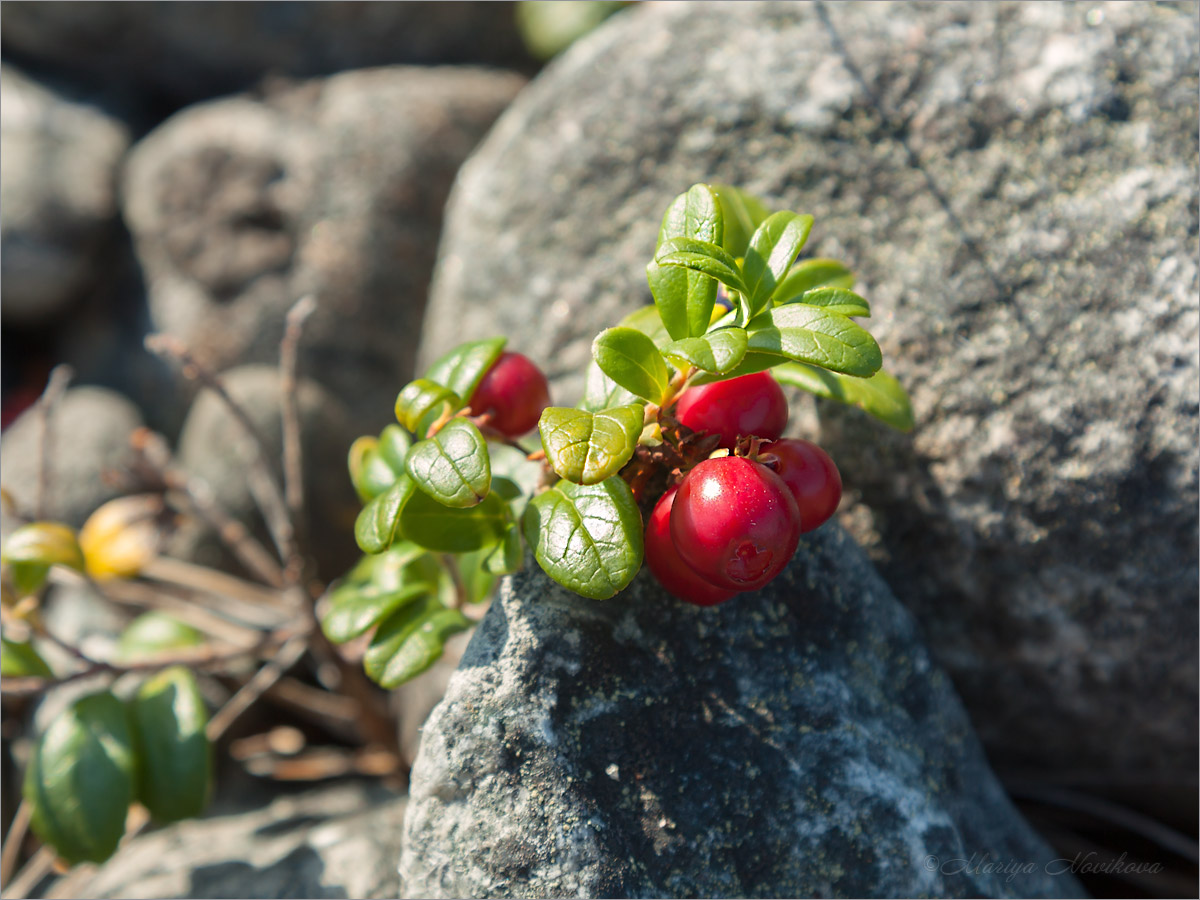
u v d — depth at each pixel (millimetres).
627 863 97
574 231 131
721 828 99
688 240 91
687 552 89
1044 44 117
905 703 110
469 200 143
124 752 119
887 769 104
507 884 96
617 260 129
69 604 157
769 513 87
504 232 136
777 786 101
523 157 137
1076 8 117
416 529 100
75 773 118
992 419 112
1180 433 108
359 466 125
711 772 101
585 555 91
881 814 102
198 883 123
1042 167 115
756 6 128
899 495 116
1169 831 125
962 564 116
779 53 125
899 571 118
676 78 129
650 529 95
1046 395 111
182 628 143
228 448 166
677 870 98
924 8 122
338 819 131
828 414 117
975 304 114
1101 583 112
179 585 157
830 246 119
